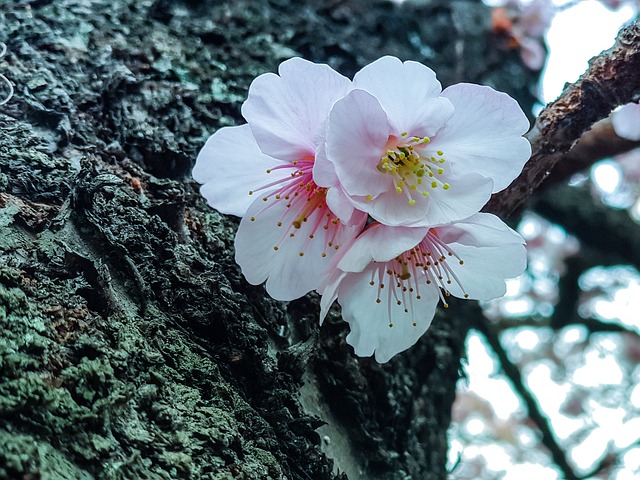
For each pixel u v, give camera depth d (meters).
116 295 0.10
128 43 0.15
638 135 0.17
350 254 0.10
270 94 0.10
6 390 0.07
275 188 0.11
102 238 0.10
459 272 0.11
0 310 0.08
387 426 0.13
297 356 0.11
